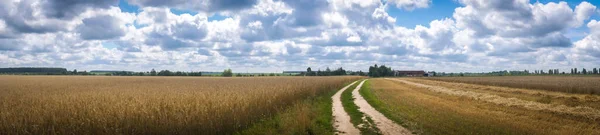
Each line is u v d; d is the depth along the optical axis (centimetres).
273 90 2827
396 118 1839
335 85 5153
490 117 1812
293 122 1589
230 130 1439
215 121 1434
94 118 1352
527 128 1491
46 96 2394
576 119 1778
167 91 2766
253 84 4384
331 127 1636
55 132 1193
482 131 1427
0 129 1213
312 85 4041
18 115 1413
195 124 1377
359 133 1500
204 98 2014
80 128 1255
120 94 2380
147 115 1426
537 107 2259
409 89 4797
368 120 1817
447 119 1730
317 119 1802
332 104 2664
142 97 2094
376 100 2906
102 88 3559
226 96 2152
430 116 1836
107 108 1573
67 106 1653
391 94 3691
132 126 1296
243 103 1928
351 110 2258
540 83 5438
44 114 1401
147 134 1271
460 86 5591
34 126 1205
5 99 2205
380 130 1548
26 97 2319
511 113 1991
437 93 3850
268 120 1722
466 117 1803
